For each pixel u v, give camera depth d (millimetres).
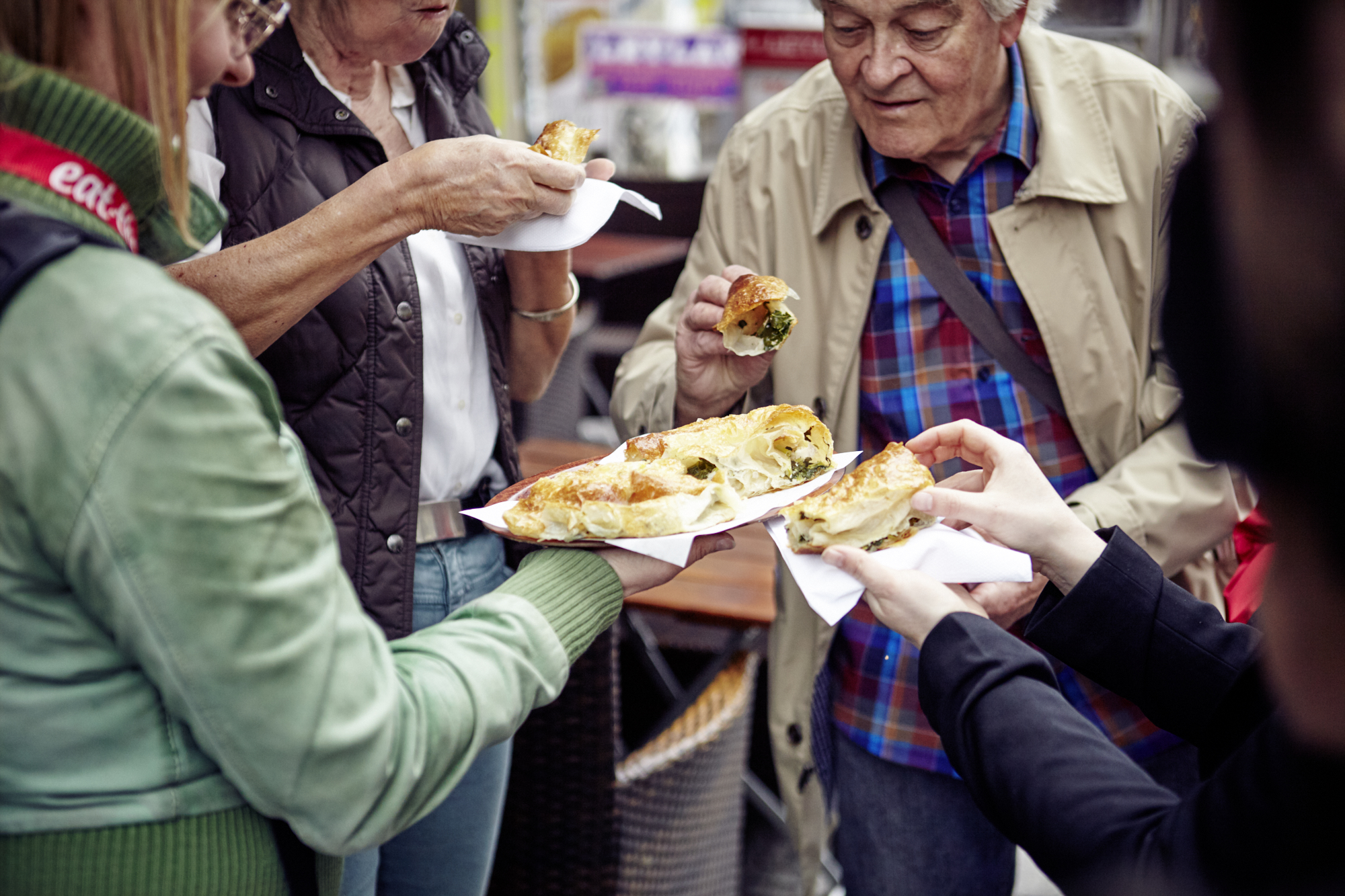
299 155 1452
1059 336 1659
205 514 767
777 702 1836
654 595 2314
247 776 825
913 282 1724
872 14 1477
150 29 817
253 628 790
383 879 1672
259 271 1273
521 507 1175
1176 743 1702
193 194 985
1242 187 620
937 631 1022
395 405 1473
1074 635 1110
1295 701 664
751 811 3031
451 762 926
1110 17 4008
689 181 5250
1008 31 1566
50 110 779
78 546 763
